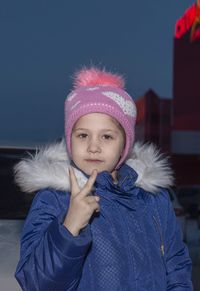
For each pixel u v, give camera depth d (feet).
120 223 6.38
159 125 95.45
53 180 6.45
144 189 7.14
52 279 5.60
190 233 55.11
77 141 6.59
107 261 6.09
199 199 73.61
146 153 7.64
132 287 6.15
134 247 6.34
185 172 99.91
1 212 12.47
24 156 13.50
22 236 6.20
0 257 9.25
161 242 6.81
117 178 7.14
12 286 8.84
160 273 6.48
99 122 6.53
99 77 7.16
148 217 6.82
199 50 98.27
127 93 6.94
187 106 96.78
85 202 5.61
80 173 6.58
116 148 6.62
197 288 23.12
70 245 5.51
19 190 12.98
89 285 5.98
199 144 97.30
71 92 6.89
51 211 6.27
